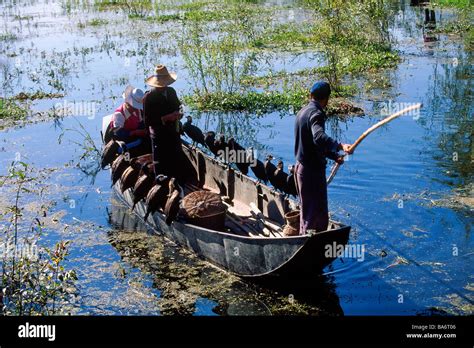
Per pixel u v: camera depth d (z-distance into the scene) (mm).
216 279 8281
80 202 10656
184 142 11289
